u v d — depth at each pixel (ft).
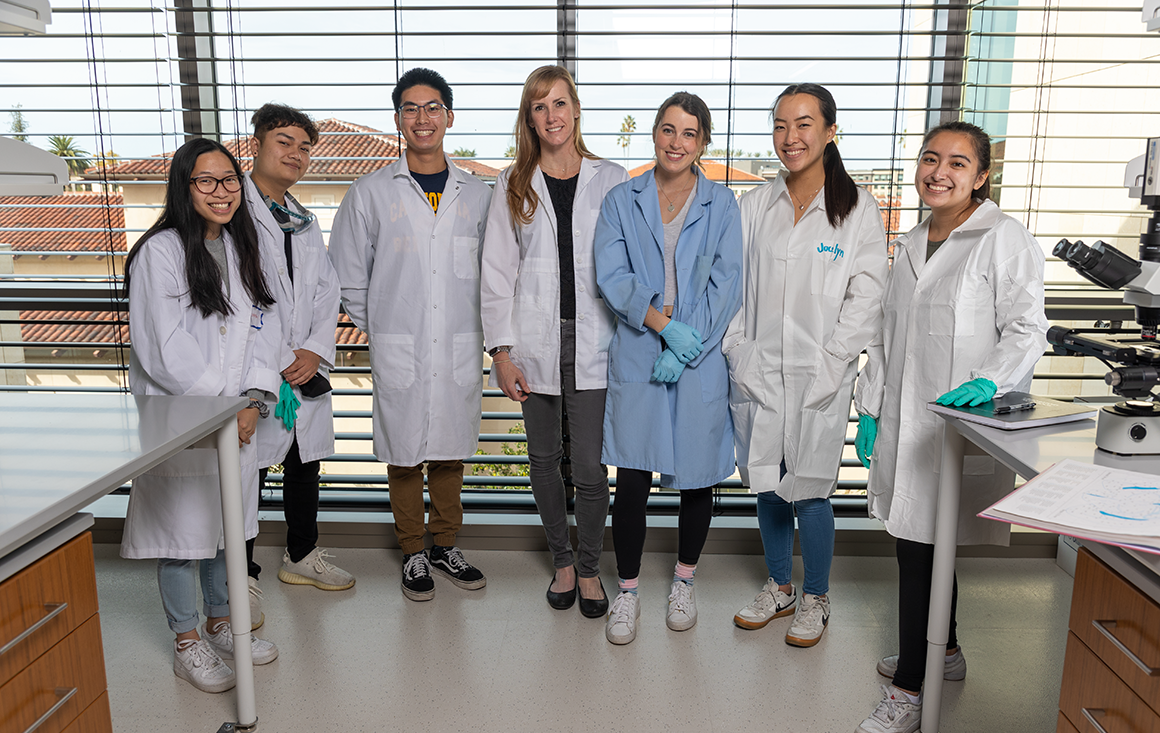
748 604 8.16
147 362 6.12
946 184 5.73
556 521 7.93
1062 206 8.52
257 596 7.71
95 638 4.43
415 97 7.39
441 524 8.61
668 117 6.63
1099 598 4.17
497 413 8.89
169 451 4.81
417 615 7.97
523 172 7.15
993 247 5.67
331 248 8.08
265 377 6.70
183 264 6.13
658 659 7.16
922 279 6.01
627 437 7.04
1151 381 4.41
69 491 3.95
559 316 7.29
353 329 9.41
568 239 7.22
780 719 6.31
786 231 6.85
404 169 7.73
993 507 3.82
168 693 6.64
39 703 3.99
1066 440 4.82
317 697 6.59
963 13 8.38
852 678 6.88
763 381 6.95
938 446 5.88
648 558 9.23
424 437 7.95
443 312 7.84
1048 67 8.36
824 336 6.73
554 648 7.34
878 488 6.41
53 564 4.05
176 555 6.23
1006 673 6.96
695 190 6.93
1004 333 5.62
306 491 8.31
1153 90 8.36
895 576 8.79
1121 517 3.57
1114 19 8.21
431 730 6.15
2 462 4.41
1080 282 8.56
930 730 5.88
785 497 6.93
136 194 8.68
